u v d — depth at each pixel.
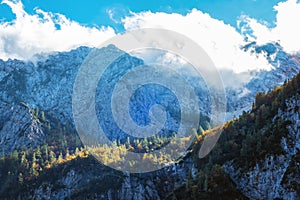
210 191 177.38
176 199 186.38
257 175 176.62
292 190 162.00
